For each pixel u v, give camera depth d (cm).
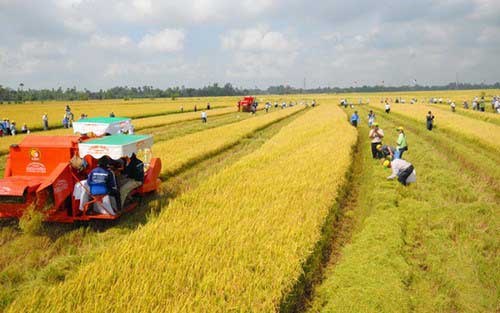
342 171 1439
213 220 896
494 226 990
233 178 1362
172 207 1009
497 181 1503
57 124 4500
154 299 570
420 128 3338
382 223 979
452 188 1362
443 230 963
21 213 909
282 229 853
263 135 3191
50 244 879
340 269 764
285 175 1397
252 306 568
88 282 617
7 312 572
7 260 798
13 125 3366
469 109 6212
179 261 685
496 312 651
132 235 811
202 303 563
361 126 3731
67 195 967
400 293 659
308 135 2733
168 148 2208
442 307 656
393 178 1441
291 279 656
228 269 658
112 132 1420
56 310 547
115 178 1058
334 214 1061
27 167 1007
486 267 781
